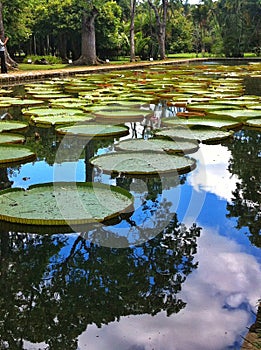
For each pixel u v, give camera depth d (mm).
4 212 2719
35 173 3715
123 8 31203
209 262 2264
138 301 1917
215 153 4371
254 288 2020
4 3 17672
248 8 25453
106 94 8328
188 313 1841
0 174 3689
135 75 13570
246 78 12375
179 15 31703
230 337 1687
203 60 24188
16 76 12164
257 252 2369
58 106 6945
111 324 1778
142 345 1648
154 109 6711
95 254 2344
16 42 20156
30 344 1663
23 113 6516
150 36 27922
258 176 3678
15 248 2396
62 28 22422
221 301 1921
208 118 5965
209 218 2836
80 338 1692
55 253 2355
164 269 2184
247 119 5887
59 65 19859
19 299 1960
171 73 14273
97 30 22609
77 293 1985
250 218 2824
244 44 25969
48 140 4930
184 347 1643
